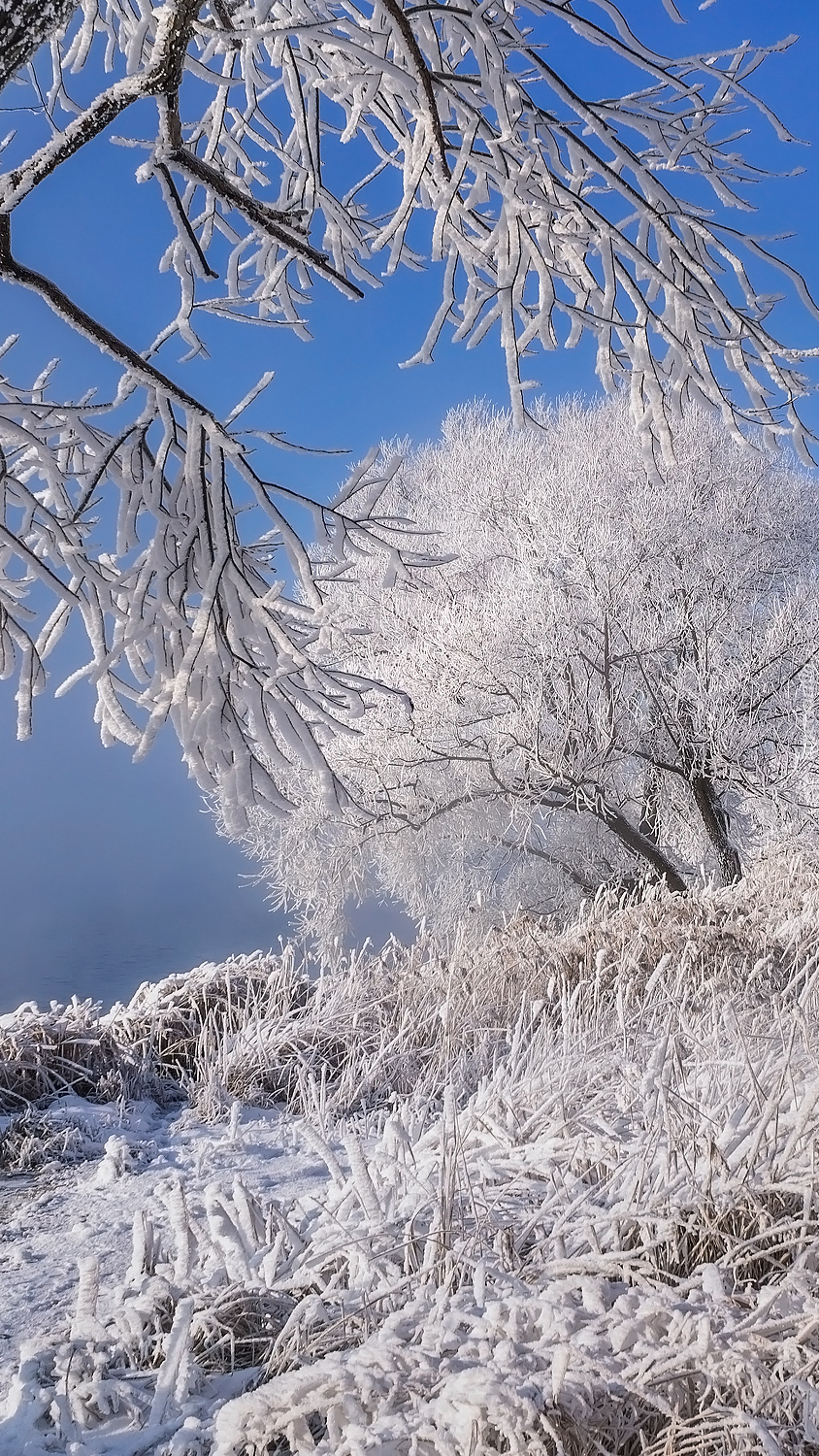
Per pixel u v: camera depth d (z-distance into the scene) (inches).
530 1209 92.7
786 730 578.9
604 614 567.2
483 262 123.2
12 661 122.1
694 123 126.6
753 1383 61.8
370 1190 90.7
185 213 111.3
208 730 114.8
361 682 124.0
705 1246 81.3
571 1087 125.7
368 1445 56.8
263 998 225.8
